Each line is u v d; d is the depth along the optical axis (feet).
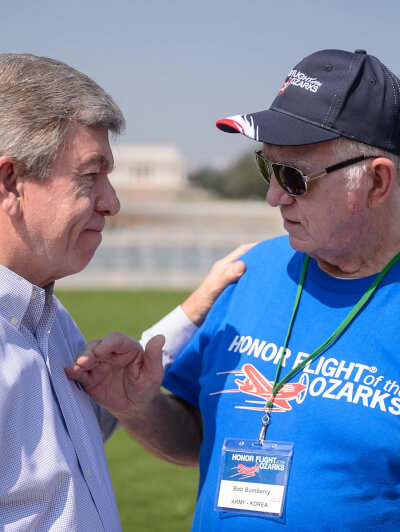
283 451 7.27
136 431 8.71
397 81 7.30
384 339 7.14
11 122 6.40
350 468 6.99
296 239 7.54
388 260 7.47
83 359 7.46
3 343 6.55
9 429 6.40
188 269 86.38
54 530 6.46
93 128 6.75
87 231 7.02
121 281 80.79
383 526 6.90
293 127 7.08
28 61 6.62
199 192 290.35
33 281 6.98
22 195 6.59
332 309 7.54
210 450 7.86
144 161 200.75
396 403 6.91
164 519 19.30
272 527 7.15
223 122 7.46
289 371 7.54
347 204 7.15
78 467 6.89
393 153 7.13
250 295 8.34
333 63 7.20
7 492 6.30
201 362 8.59
